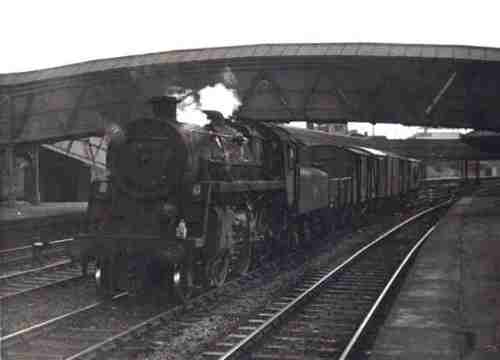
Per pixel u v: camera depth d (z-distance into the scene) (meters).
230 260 13.59
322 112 25.41
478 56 23.62
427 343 8.01
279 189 16.64
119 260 11.82
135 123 12.30
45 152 38.56
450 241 19.17
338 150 26.22
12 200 30.08
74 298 11.91
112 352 8.23
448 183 82.94
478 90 24.22
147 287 12.20
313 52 24.69
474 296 10.99
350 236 23.62
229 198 13.13
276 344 8.81
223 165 13.12
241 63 25.16
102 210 12.27
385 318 10.15
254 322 9.83
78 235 11.82
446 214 29.97
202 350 8.35
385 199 35.03
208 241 12.07
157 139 12.11
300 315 10.53
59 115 28.02
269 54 24.94
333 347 8.69
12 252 18.22
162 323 9.78
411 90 24.67
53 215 25.41
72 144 37.12
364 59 24.23
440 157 63.38
